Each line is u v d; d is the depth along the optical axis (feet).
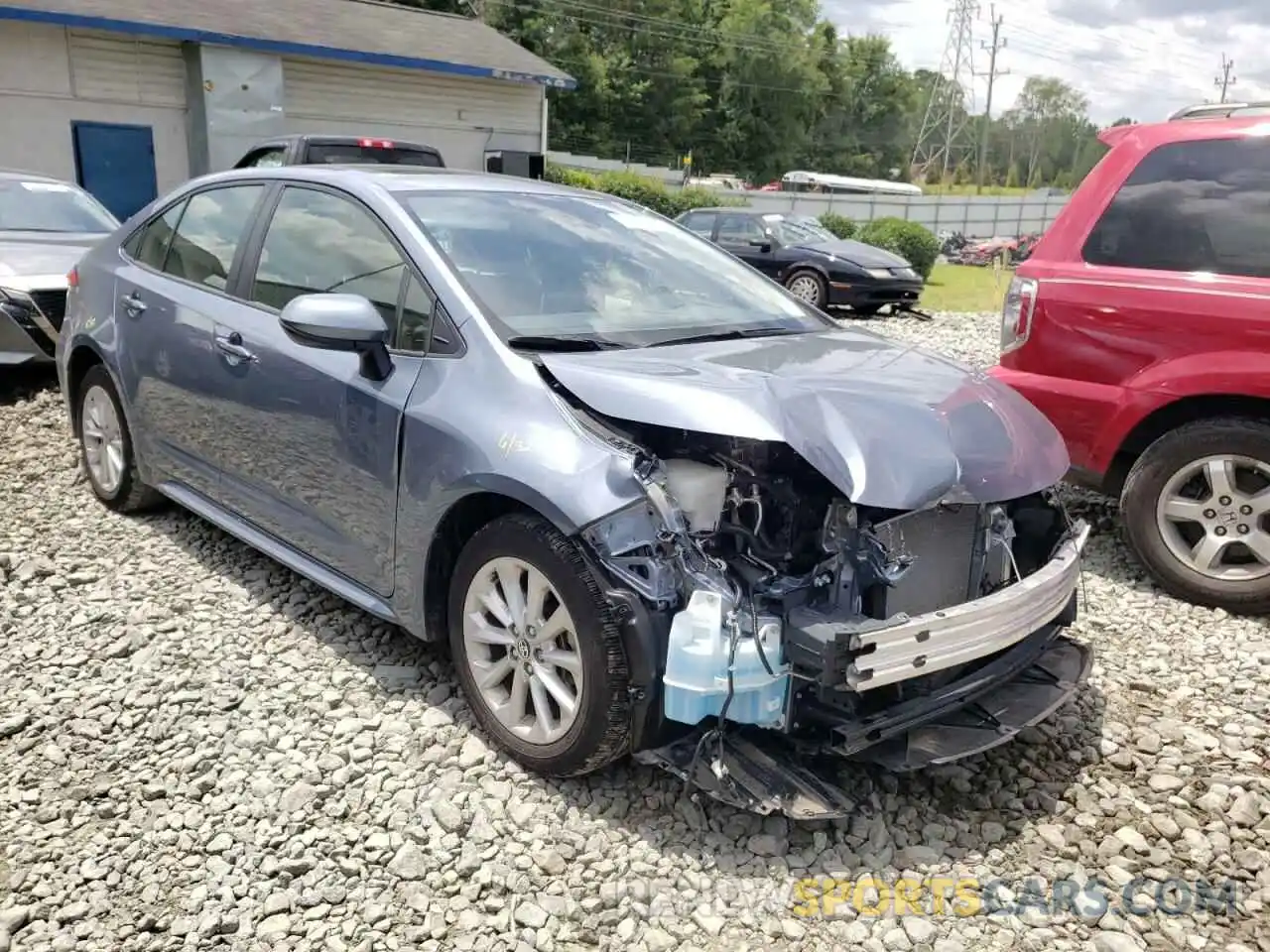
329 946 7.67
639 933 7.95
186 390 13.50
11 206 26.30
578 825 9.07
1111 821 9.64
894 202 142.41
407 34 69.00
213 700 10.78
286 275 12.39
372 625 12.61
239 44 55.26
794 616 8.34
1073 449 15.19
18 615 12.59
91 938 7.67
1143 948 8.02
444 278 10.61
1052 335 15.15
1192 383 13.89
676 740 8.98
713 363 9.91
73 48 51.93
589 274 11.70
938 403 9.70
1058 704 10.04
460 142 69.31
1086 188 15.31
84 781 9.45
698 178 191.93
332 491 11.32
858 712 8.76
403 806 9.21
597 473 8.77
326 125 62.28
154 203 15.57
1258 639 13.46
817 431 8.67
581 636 8.79
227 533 14.70
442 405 9.95
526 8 185.06
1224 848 9.27
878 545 8.79
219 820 8.97
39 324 22.47
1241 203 13.96
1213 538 14.10
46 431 20.36
